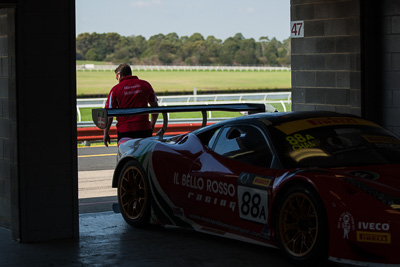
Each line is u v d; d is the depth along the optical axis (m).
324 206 5.28
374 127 6.58
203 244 6.54
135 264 5.79
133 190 7.57
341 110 10.13
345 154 6.01
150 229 7.34
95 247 6.44
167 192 7.04
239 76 157.50
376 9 9.48
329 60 10.23
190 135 7.13
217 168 6.49
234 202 6.24
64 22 6.55
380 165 5.88
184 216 6.84
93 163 14.73
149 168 7.25
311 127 6.34
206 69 158.62
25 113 6.44
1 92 7.20
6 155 7.21
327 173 5.45
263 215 5.91
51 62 6.52
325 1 10.18
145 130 9.08
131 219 7.48
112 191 10.72
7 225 7.32
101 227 7.45
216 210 6.46
